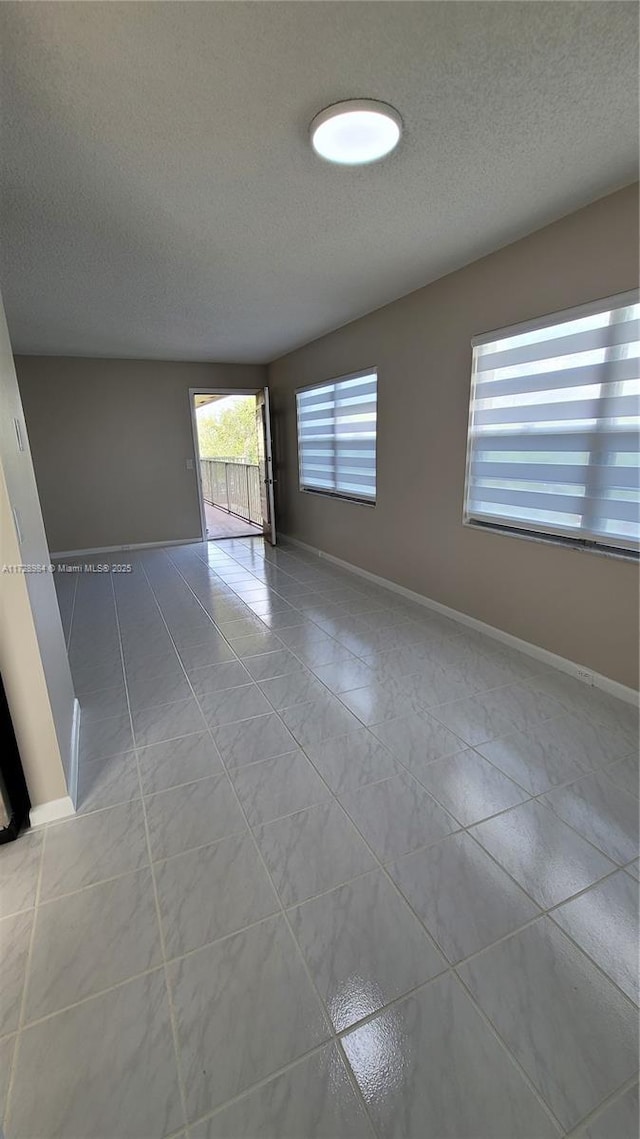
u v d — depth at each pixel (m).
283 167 1.88
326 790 1.87
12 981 1.22
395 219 2.34
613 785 1.87
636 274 2.10
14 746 1.66
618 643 2.43
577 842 1.61
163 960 1.27
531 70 1.41
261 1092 1.02
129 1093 1.02
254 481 7.80
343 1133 0.96
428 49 1.34
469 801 1.80
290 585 4.58
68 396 5.68
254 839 1.65
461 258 2.87
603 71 1.43
